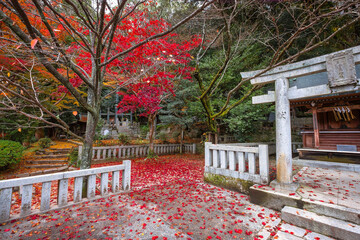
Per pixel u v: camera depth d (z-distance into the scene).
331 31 8.33
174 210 3.19
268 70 3.81
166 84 6.62
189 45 6.38
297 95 3.62
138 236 2.36
